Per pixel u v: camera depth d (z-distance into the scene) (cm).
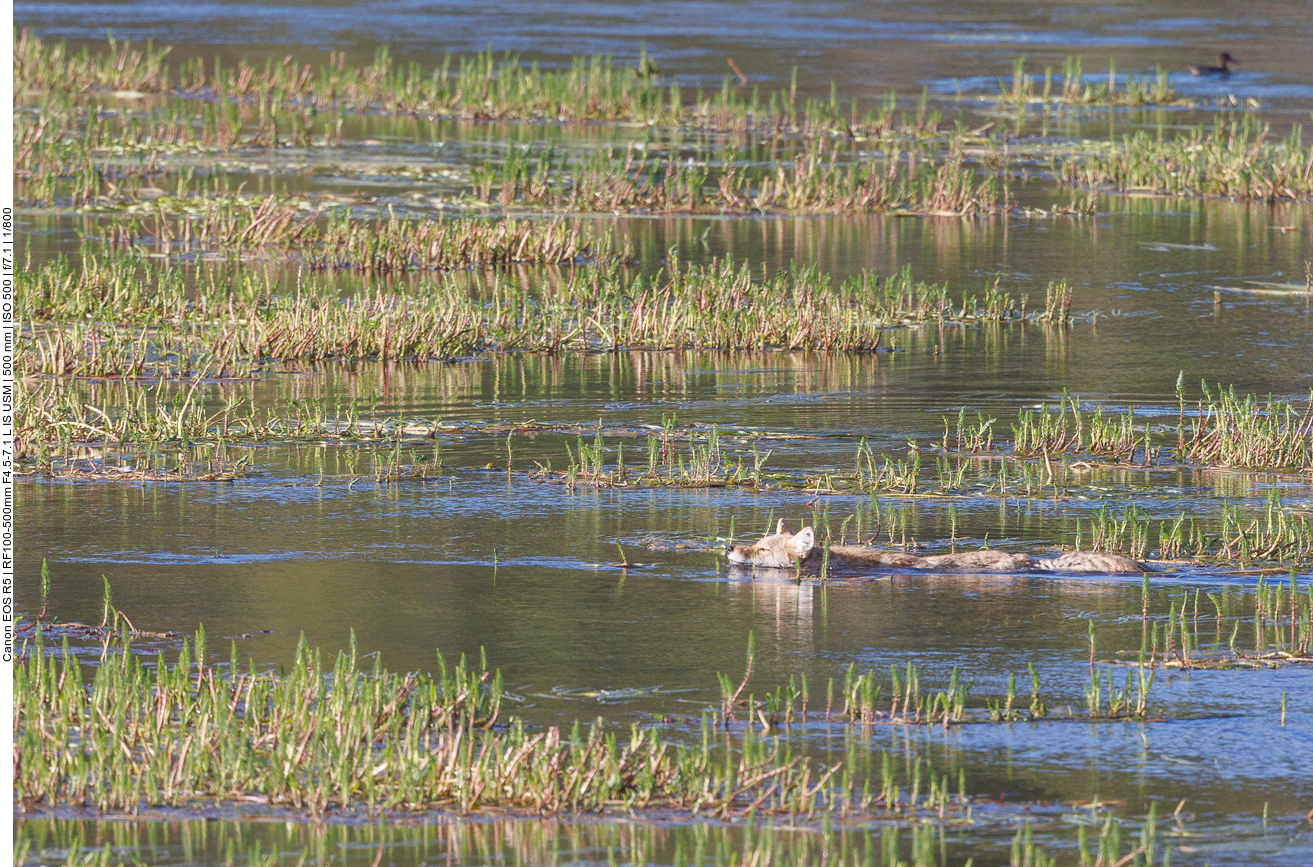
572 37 16750
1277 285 7381
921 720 2741
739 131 11962
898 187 10075
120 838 2317
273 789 2456
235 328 5831
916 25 18588
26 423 4506
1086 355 6009
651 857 2267
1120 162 10500
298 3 19938
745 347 6188
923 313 6712
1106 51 16512
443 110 12788
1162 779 2522
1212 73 14938
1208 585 3475
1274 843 2308
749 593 3381
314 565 3512
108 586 3059
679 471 4328
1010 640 3116
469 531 3788
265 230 7862
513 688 2853
